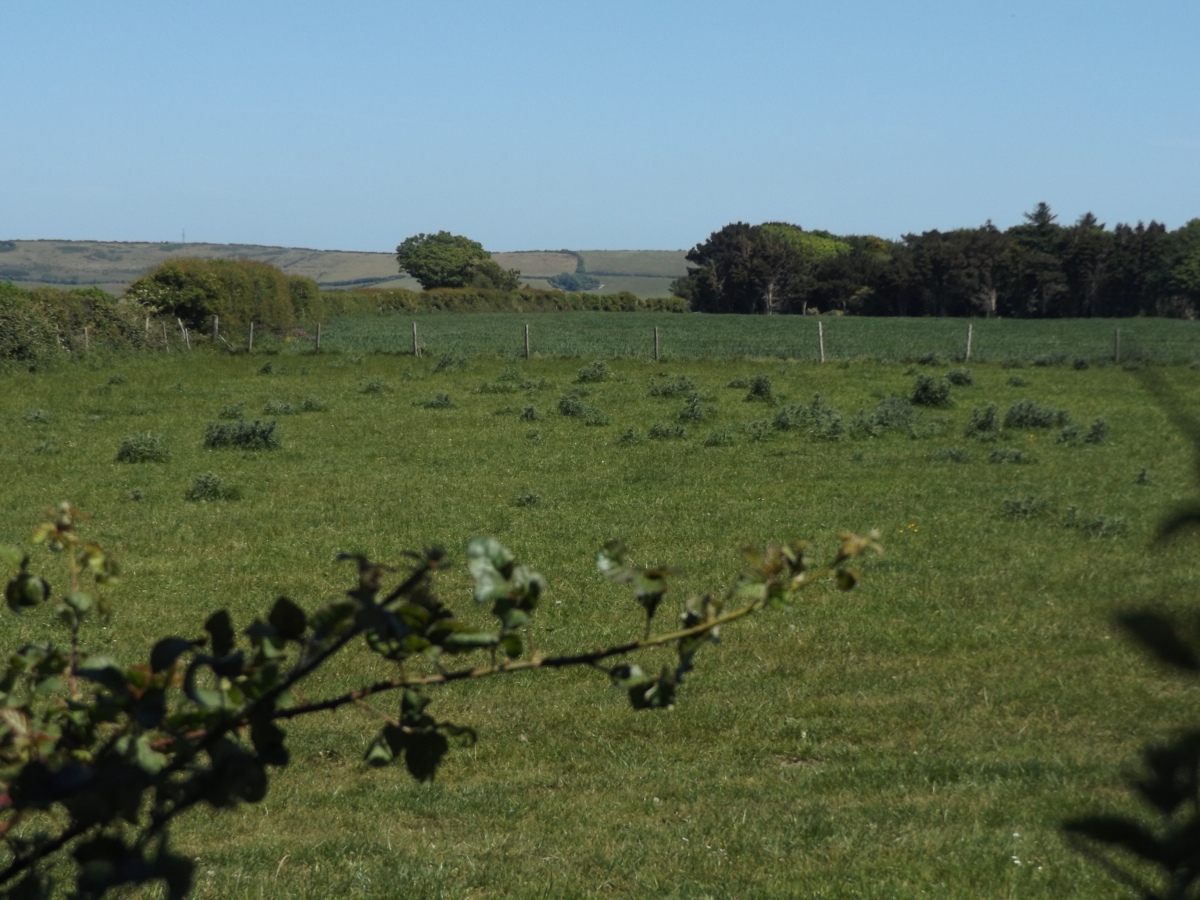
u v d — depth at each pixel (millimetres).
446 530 15891
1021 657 10016
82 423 26672
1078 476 19406
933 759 7828
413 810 7336
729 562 13703
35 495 18422
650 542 14961
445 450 22984
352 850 6613
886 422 25094
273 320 53469
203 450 23094
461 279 143000
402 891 5941
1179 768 1155
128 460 21719
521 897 5906
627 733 8703
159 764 1953
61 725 2387
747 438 23875
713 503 17500
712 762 8086
